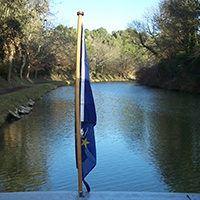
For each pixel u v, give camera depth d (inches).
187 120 653.9
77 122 153.8
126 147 433.4
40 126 593.9
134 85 2297.0
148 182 286.7
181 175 309.9
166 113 765.9
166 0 1670.8
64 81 2598.4
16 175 306.5
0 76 1311.5
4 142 460.8
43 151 407.8
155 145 443.2
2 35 981.2
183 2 1391.5
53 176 307.4
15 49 1343.5
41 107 904.9
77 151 153.3
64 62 2573.8
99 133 533.3
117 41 4207.7
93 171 323.0
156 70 1972.2
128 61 3592.5
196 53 1294.3
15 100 804.6
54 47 2187.5
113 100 1124.5
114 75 3806.6
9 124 615.8
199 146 432.8
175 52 1676.9
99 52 3368.6
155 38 1924.2
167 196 150.8
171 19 1604.3
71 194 153.9
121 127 589.0
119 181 291.6
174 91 1562.5
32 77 2217.0
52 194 152.9
